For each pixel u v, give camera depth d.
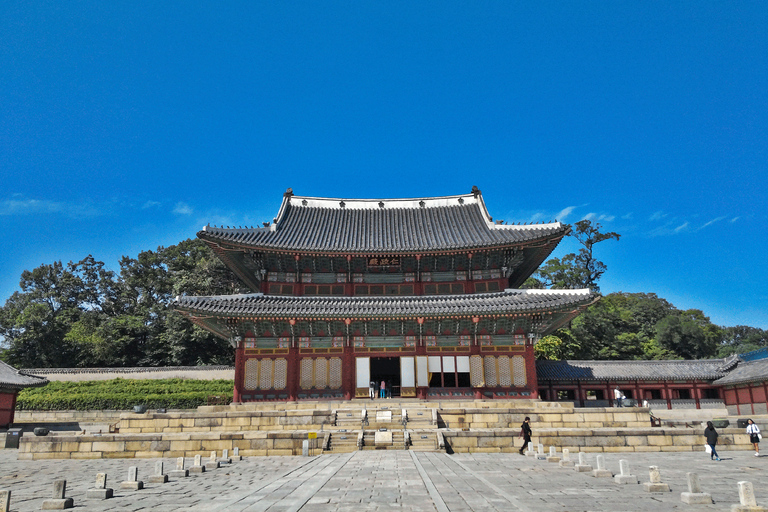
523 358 41.25
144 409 44.81
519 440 28.11
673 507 13.58
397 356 41.69
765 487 16.97
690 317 112.00
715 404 51.59
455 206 54.38
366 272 45.91
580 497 14.85
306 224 50.41
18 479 21.56
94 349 80.12
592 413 34.09
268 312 39.38
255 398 40.56
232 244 42.38
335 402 39.44
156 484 19.14
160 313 87.19
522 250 44.97
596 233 105.88
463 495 14.80
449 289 45.47
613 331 84.31
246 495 15.05
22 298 95.81
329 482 17.31
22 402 55.81
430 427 32.72
